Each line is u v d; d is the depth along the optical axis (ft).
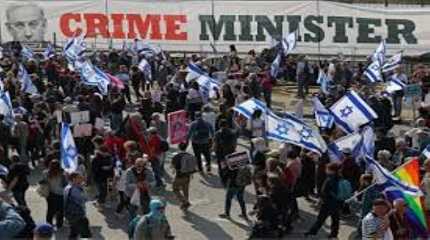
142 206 63.72
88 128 76.89
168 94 99.09
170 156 89.40
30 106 90.33
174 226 68.85
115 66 128.16
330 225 69.97
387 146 77.20
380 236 52.54
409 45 148.36
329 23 148.56
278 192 63.82
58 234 63.87
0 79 100.94
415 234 56.75
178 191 72.28
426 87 114.42
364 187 62.28
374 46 148.56
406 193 57.67
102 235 66.23
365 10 148.36
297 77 127.34
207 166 83.87
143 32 149.28
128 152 67.51
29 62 113.09
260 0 149.18
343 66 123.44
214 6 149.18
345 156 68.85
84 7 148.87
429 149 70.08
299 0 148.66
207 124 83.05
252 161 74.43
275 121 71.20
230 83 107.65
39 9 148.66
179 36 149.48
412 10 148.05
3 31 148.87
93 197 75.61
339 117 79.30
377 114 91.66
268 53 134.92
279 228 64.23
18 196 63.57
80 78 104.12
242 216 71.10
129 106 112.16
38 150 83.46
